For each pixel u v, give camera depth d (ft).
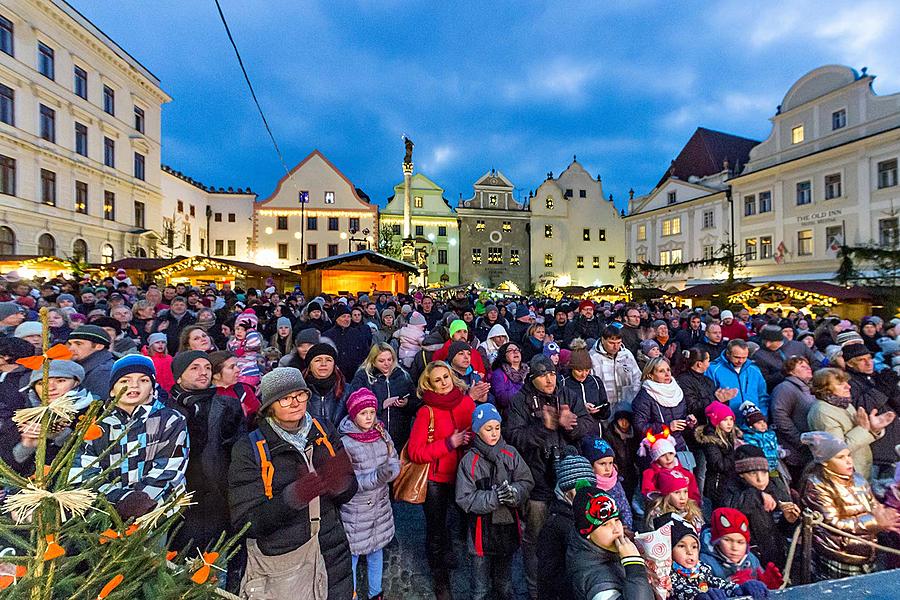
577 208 157.48
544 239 153.58
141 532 4.68
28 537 4.93
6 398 8.52
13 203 73.61
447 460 11.02
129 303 30.86
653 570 8.11
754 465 10.61
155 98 111.45
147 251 105.09
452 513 14.16
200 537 9.12
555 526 8.64
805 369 13.99
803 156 87.25
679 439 13.24
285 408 7.85
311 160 145.79
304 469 7.82
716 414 12.62
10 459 7.95
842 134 82.33
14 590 3.89
